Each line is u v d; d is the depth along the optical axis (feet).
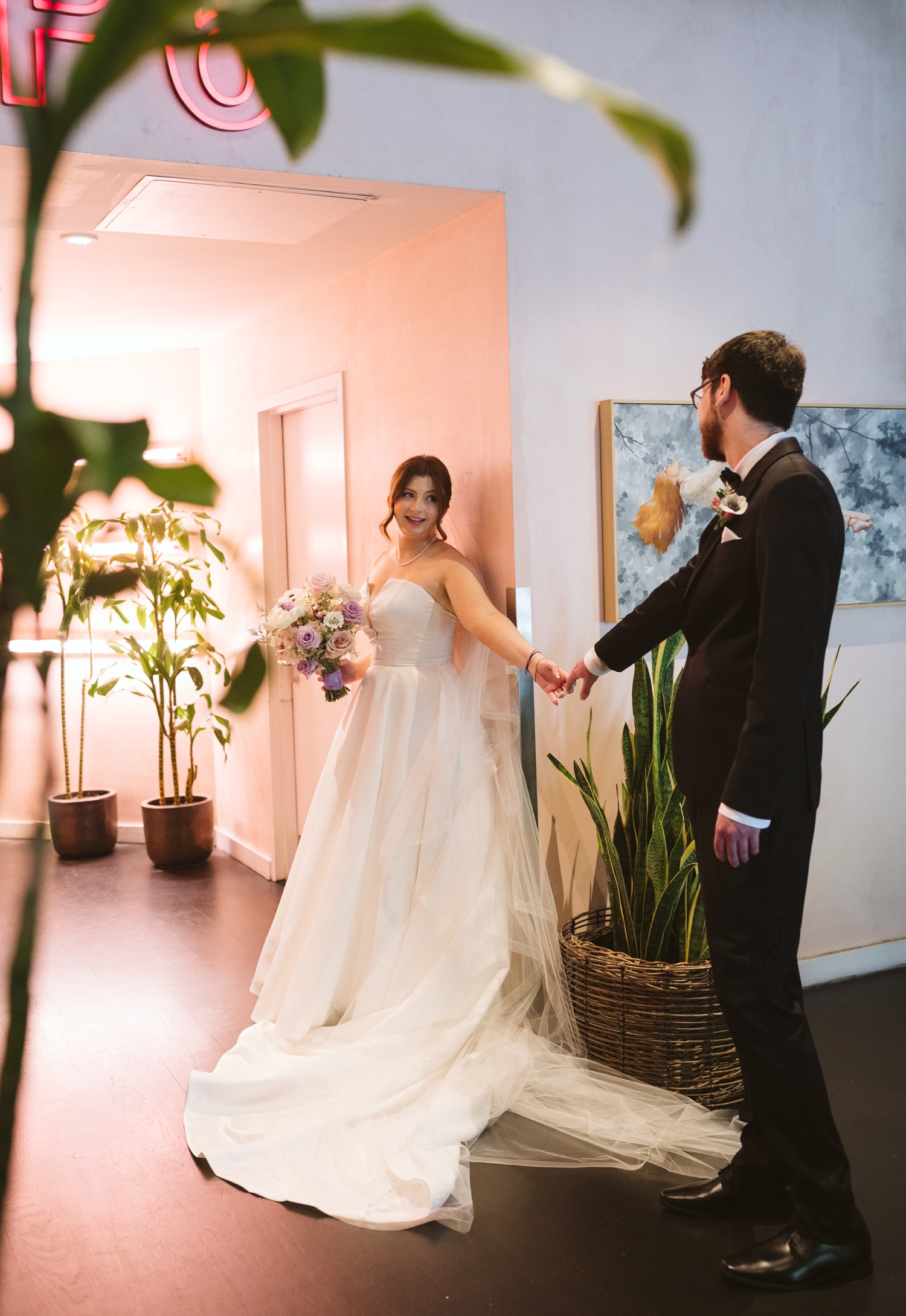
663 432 11.65
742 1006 7.32
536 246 11.06
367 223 11.76
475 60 0.75
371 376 13.57
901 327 13.34
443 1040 10.04
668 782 10.39
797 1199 7.38
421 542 11.44
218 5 0.78
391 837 10.63
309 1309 7.16
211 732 19.86
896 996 12.50
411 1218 8.15
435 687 11.02
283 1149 9.04
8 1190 1.01
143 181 10.09
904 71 13.23
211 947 14.29
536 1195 8.51
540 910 10.41
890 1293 7.20
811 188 12.62
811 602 6.99
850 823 13.19
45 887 1.03
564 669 11.36
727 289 12.14
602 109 0.78
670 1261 7.63
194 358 19.39
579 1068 9.99
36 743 1.10
